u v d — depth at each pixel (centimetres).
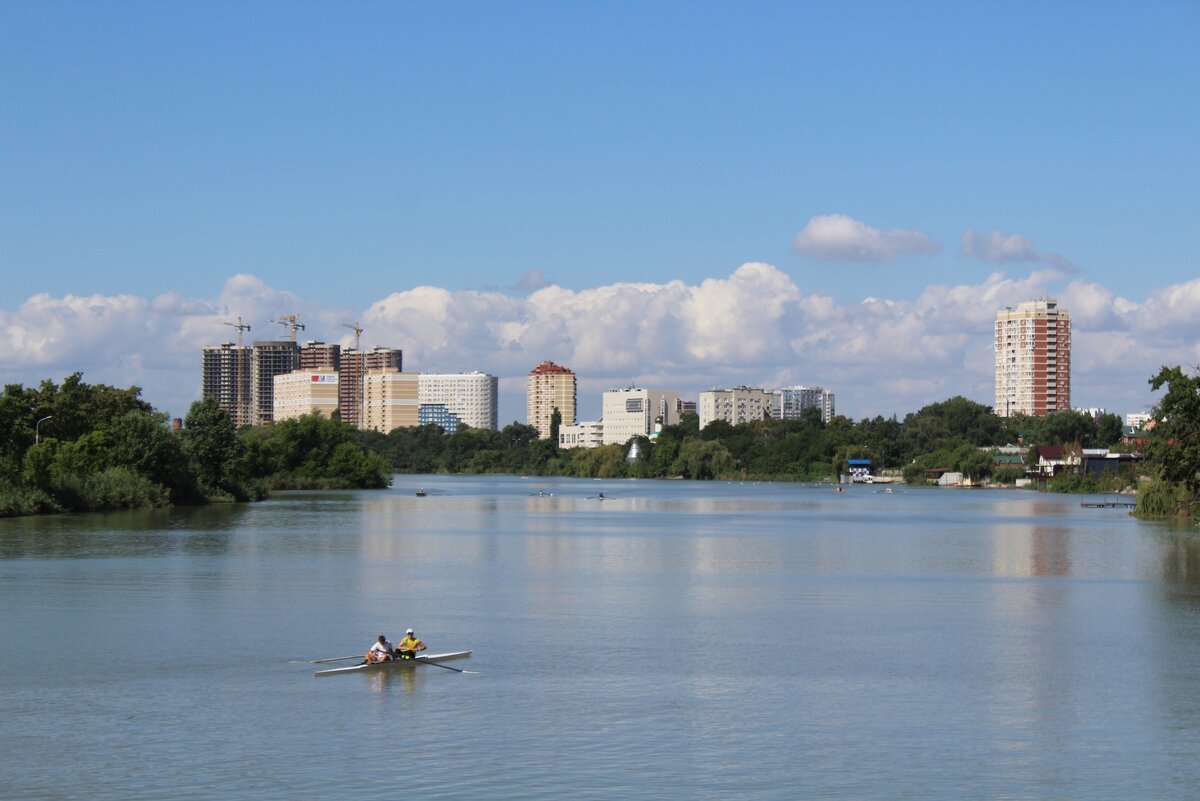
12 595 8438
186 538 13188
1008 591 9112
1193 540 14175
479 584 9394
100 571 9906
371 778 4228
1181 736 4794
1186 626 7388
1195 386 14812
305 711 5103
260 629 7069
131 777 4231
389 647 6028
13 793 4069
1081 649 6575
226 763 4388
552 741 4678
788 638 6888
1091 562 11444
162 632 6938
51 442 17912
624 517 19525
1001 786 4184
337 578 9675
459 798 4034
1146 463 19125
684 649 6531
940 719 5038
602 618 7619
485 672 5900
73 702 5241
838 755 4522
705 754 4525
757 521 18500
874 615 7819
